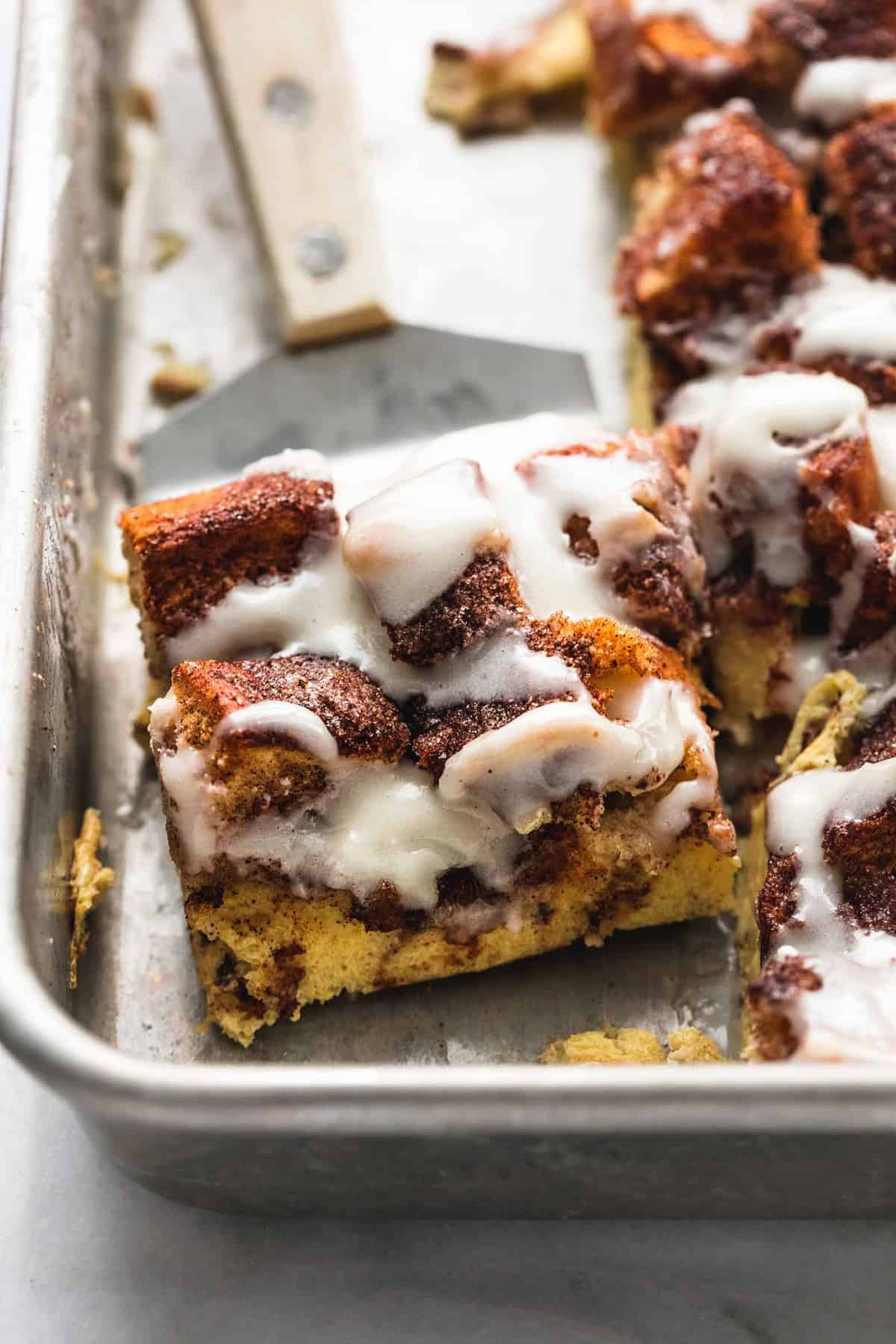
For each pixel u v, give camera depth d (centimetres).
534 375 58
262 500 50
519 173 61
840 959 48
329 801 49
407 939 50
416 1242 49
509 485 51
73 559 53
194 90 62
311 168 58
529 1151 45
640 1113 44
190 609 50
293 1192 47
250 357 58
